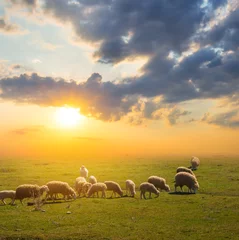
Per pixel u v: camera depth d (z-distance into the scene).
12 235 22.84
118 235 22.91
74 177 60.03
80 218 27.47
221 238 22.08
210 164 87.81
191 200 34.44
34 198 33.44
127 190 42.44
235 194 39.12
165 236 22.64
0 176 60.41
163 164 92.50
